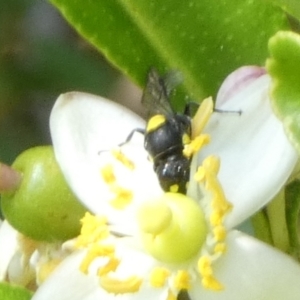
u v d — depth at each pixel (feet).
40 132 0.44
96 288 0.21
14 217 0.23
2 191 0.23
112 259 0.20
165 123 0.21
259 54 0.23
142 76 0.23
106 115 0.22
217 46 0.23
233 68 0.23
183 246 0.20
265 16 0.22
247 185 0.20
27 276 0.24
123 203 0.21
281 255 0.20
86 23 0.22
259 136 0.20
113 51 0.22
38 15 0.44
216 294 0.20
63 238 0.23
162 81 0.22
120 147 0.22
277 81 0.18
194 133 0.21
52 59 0.43
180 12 0.23
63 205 0.22
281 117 0.17
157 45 0.23
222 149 0.20
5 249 0.24
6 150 0.44
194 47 0.23
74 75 0.43
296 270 0.19
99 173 0.22
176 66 0.23
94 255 0.20
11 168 0.23
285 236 0.21
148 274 0.21
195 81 0.23
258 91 0.20
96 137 0.22
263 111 0.20
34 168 0.23
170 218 0.20
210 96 0.22
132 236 0.21
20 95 0.44
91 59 0.43
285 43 0.17
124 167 0.22
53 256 0.23
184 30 0.23
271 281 0.19
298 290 0.19
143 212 0.20
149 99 0.22
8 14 0.44
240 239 0.20
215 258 0.20
